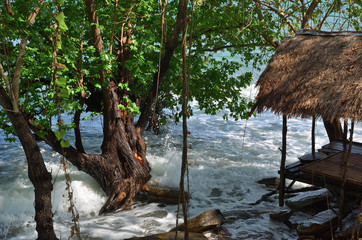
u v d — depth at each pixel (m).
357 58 7.14
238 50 12.34
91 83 9.54
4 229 7.88
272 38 11.20
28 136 5.47
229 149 14.42
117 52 9.98
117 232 7.63
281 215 7.96
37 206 5.61
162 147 14.69
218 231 7.50
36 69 7.71
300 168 7.44
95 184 10.55
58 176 10.95
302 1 11.57
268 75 8.27
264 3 11.90
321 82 7.14
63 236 7.44
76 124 9.58
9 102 5.43
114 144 9.83
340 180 6.86
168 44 9.81
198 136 16.44
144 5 9.38
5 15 5.29
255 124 18.58
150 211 8.86
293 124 18.50
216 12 10.51
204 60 12.82
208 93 11.68
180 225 7.67
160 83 10.38
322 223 6.92
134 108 9.30
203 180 10.75
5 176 11.24
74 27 8.04
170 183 10.20
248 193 9.97
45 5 4.66
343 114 6.33
